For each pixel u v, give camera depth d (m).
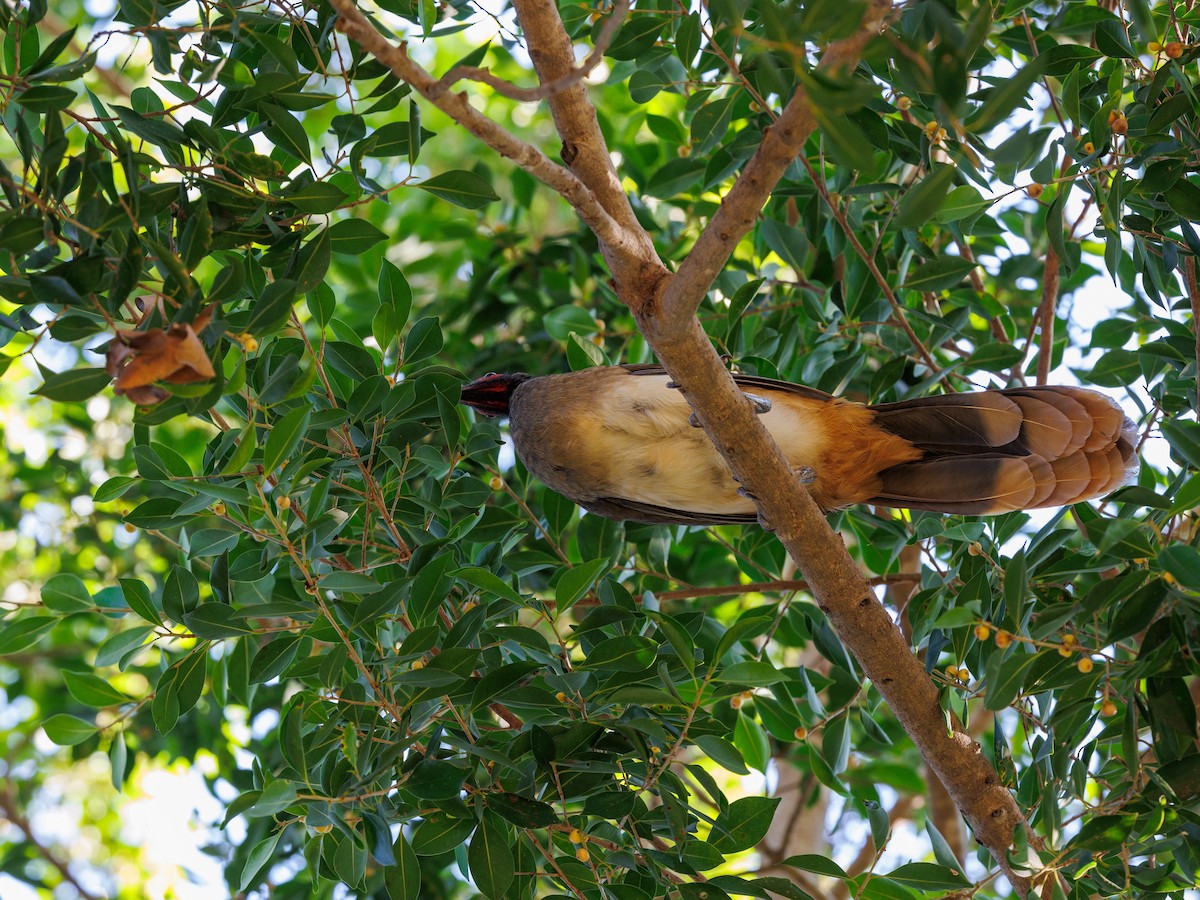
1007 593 5.53
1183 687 5.52
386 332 6.99
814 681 7.90
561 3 8.08
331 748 6.32
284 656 6.31
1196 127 6.53
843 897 10.90
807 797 10.91
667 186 8.74
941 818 10.51
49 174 5.03
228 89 6.16
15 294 5.36
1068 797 6.56
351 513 7.27
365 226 6.23
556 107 5.53
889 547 8.89
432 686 6.07
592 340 8.92
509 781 6.35
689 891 6.16
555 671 6.26
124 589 6.54
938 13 4.05
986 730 11.53
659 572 8.63
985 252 10.05
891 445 7.28
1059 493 7.17
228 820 5.91
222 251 6.69
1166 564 5.14
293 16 6.11
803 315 9.50
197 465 12.32
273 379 5.58
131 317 5.82
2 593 13.77
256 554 6.57
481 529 7.54
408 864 5.98
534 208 15.12
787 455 7.28
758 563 8.88
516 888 6.45
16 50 5.61
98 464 12.70
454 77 4.55
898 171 8.31
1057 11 8.52
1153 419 7.39
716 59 7.93
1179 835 5.85
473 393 8.69
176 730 10.26
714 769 14.75
